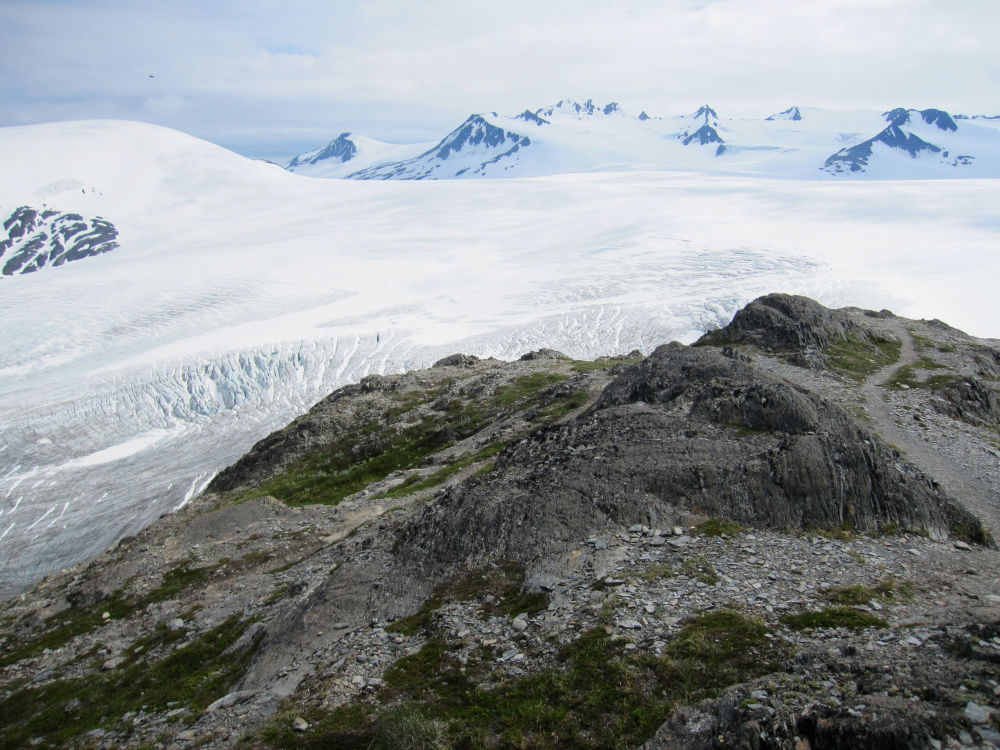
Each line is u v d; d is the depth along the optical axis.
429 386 52.69
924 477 17.91
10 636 23.47
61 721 16.80
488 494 18.19
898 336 47.81
